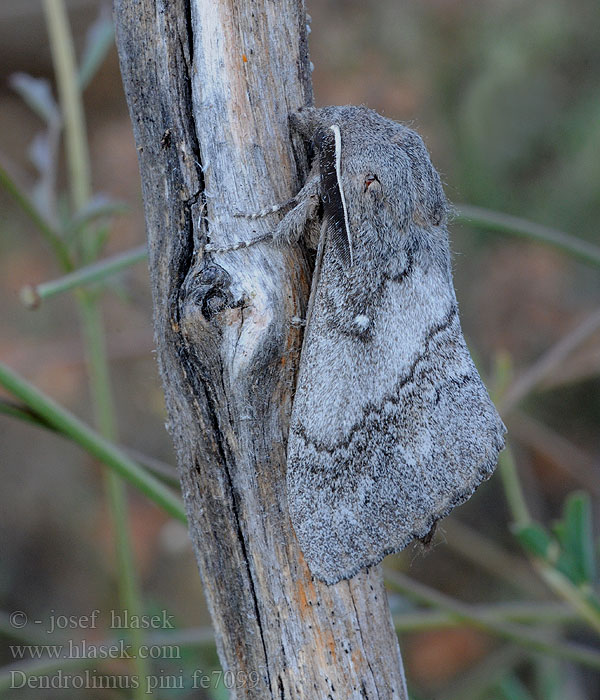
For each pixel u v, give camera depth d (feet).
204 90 0.91
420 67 2.07
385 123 0.95
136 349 1.67
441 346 0.95
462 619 1.06
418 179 0.95
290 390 0.92
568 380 1.43
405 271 0.95
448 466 0.94
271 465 0.92
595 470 1.58
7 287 2.26
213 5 0.90
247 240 0.91
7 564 1.88
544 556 1.02
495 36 2.12
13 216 2.48
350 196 0.94
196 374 0.91
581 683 1.47
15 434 2.03
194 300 0.90
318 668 0.92
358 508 0.92
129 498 1.86
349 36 2.04
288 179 0.92
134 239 1.83
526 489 1.74
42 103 1.08
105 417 1.07
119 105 2.70
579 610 1.03
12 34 2.95
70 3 2.83
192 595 1.79
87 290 1.06
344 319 0.93
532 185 2.04
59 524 1.92
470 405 0.94
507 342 1.78
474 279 1.88
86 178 1.09
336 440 0.92
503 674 1.27
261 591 0.92
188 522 0.93
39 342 2.05
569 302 1.81
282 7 0.91
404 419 0.94
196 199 0.91
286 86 0.92
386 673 0.92
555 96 2.08
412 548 0.93
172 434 0.92
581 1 2.12
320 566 0.91
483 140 2.07
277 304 0.91
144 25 0.91
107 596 1.81
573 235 1.93
